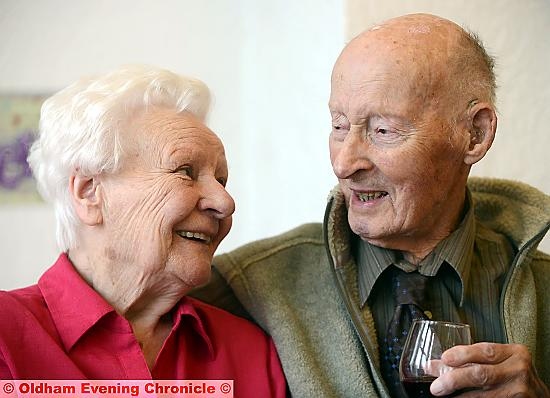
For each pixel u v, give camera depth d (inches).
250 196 104.4
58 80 106.3
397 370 53.1
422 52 51.9
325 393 52.4
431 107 51.9
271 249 59.6
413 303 54.1
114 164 50.0
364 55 52.0
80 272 52.3
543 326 56.7
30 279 105.4
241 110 106.4
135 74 52.7
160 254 49.7
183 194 50.0
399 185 51.9
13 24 106.3
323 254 59.4
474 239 56.9
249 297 57.1
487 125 54.6
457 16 80.9
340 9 81.1
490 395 45.9
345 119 52.6
